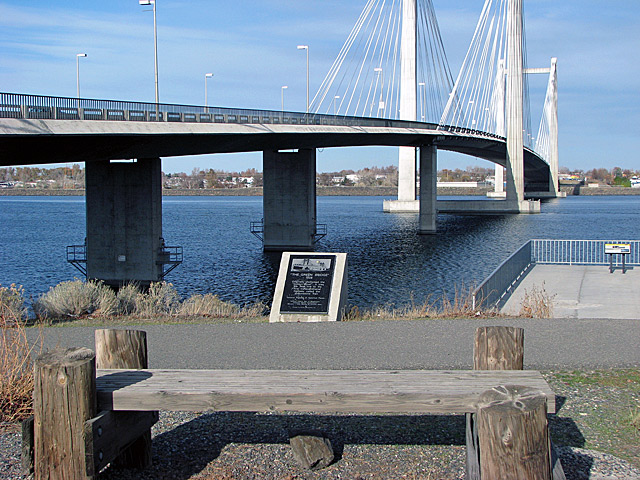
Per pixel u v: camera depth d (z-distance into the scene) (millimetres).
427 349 11148
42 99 26703
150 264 42438
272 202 59312
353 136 59688
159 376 6297
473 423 5844
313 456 6375
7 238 76375
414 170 131000
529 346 11203
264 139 47062
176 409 5742
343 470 6336
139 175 42500
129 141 34156
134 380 6129
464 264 45938
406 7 95562
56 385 5391
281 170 59125
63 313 17391
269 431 7344
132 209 42625
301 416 7824
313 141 55844
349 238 70250
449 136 82062
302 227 58969
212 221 106375
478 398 5148
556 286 23312
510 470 4660
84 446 5398
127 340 6750
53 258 56312
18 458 6496
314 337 12234
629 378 9297
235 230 86438
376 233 77125
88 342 12039
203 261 50812
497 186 186375
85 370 5457
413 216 115250
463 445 6898
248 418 7766
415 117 95625
